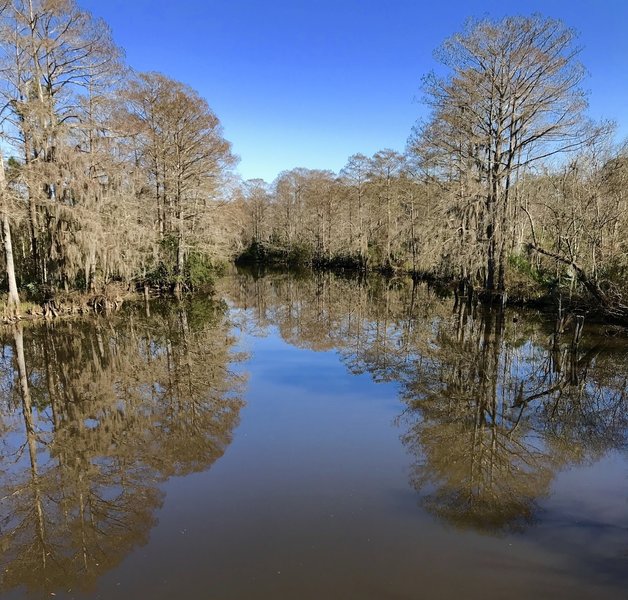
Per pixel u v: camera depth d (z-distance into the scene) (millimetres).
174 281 21844
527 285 17172
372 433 6457
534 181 21922
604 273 13812
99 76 17172
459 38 16328
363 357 11062
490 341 12477
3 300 14664
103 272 16797
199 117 21422
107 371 10016
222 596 3287
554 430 6664
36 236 15422
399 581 3430
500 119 16594
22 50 14719
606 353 10922
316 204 42125
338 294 24328
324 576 3490
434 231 18781
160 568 3633
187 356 11305
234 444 6117
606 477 5246
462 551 3811
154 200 21328
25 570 3746
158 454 5930
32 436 6727
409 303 20438
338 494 4785
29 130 13359
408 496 4754
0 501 4934
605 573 3535
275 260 48375
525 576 3496
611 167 15469
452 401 7879
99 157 15141
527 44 15391
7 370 10094
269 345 12570
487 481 5094
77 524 4410
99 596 3361
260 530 4141
